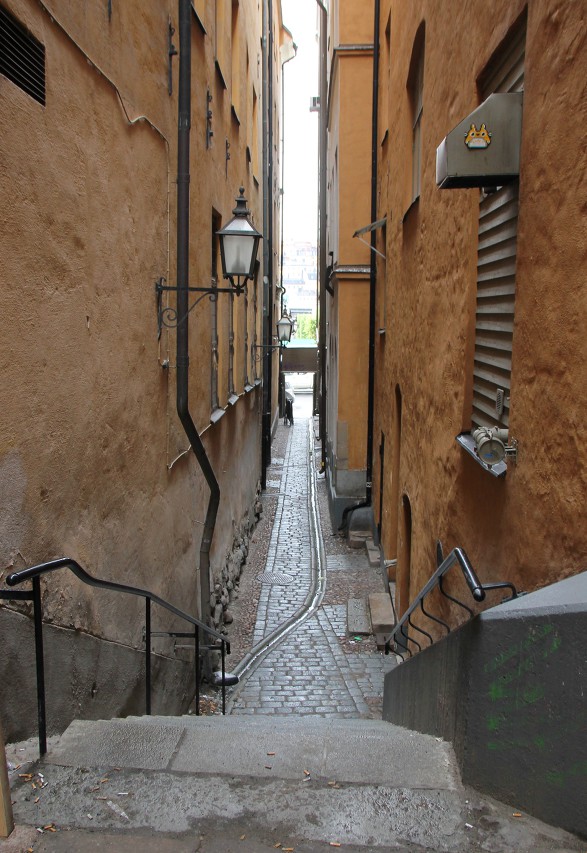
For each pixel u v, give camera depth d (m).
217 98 9.10
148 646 4.39
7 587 3.15
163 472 6.11
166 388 6.18
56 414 3.72
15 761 2.95
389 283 9.89
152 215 5.62
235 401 11.08
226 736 3.14
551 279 2.83
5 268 3.14
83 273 4.11
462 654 2.75
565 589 2.32
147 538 5.57
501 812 2.41
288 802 2.58
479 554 4.06
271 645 8.98
